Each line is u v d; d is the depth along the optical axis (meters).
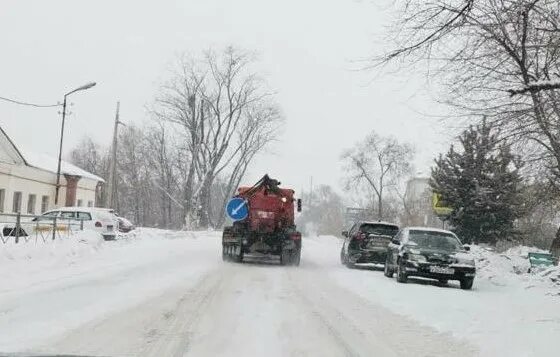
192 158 60.94
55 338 7.55
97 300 10.71
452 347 8.20
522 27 11.62
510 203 28.19
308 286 14.83
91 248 19.80
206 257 22.92
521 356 7.75
